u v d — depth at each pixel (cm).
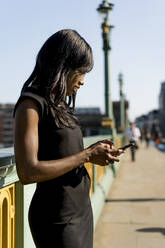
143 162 1478
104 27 904
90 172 502
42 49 134
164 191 746
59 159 125
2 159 157
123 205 607
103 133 978
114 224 485
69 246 132
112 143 145
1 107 17162
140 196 689
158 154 2052
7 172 173
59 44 131
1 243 183
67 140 133
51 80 129
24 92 126
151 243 402
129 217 525
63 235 133
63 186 136
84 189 143
